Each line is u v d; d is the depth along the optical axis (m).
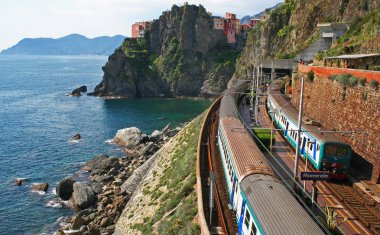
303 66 44.91
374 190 23.94
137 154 65.50
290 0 125.81
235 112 35.81
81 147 71.75
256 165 20.25
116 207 40.91
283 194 16.58
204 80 158.75
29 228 39.34
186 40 161.50
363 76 27.86
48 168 58.88
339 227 19.58
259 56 125.81
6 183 52.06
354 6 75.44
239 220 18.80
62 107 120.25
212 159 33.41
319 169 27.09
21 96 143.88
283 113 39.28
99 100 138.75
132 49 165.62
